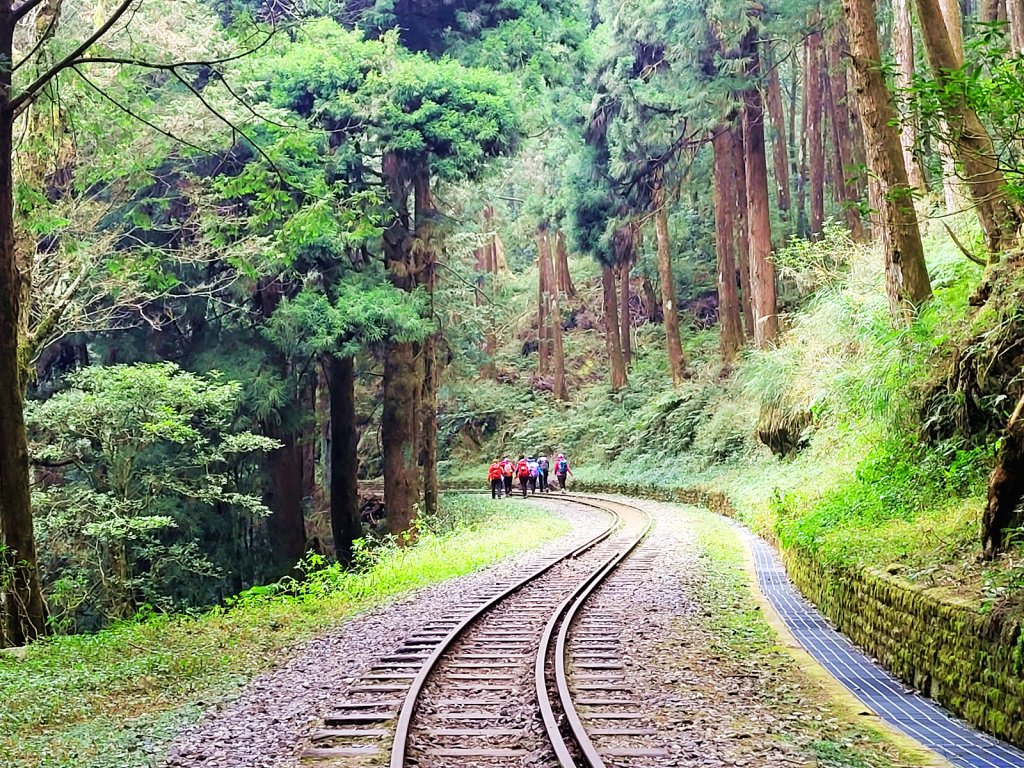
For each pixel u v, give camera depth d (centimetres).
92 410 2475
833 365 2186
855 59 1508
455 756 723
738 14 3161
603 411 5372
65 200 2438
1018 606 713
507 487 4516
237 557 3247
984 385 1186
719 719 810
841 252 2472
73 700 1036
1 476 1540
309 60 2920
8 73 1551
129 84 2028
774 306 3362
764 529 2281
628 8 3769
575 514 3350
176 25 2569
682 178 4250
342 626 1409
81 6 2336
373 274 3259
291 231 2039
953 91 860
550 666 1015
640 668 1011
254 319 3322
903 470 1413
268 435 3366
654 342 5928
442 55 3331
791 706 850
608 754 711
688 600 1462
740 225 4431
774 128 4938
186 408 2680
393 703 883
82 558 2744
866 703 845
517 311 7094
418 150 3058
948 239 1944
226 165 3044
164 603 2766
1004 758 659
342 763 720
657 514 3144
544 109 4012
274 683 1033
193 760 758
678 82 3588
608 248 4491
